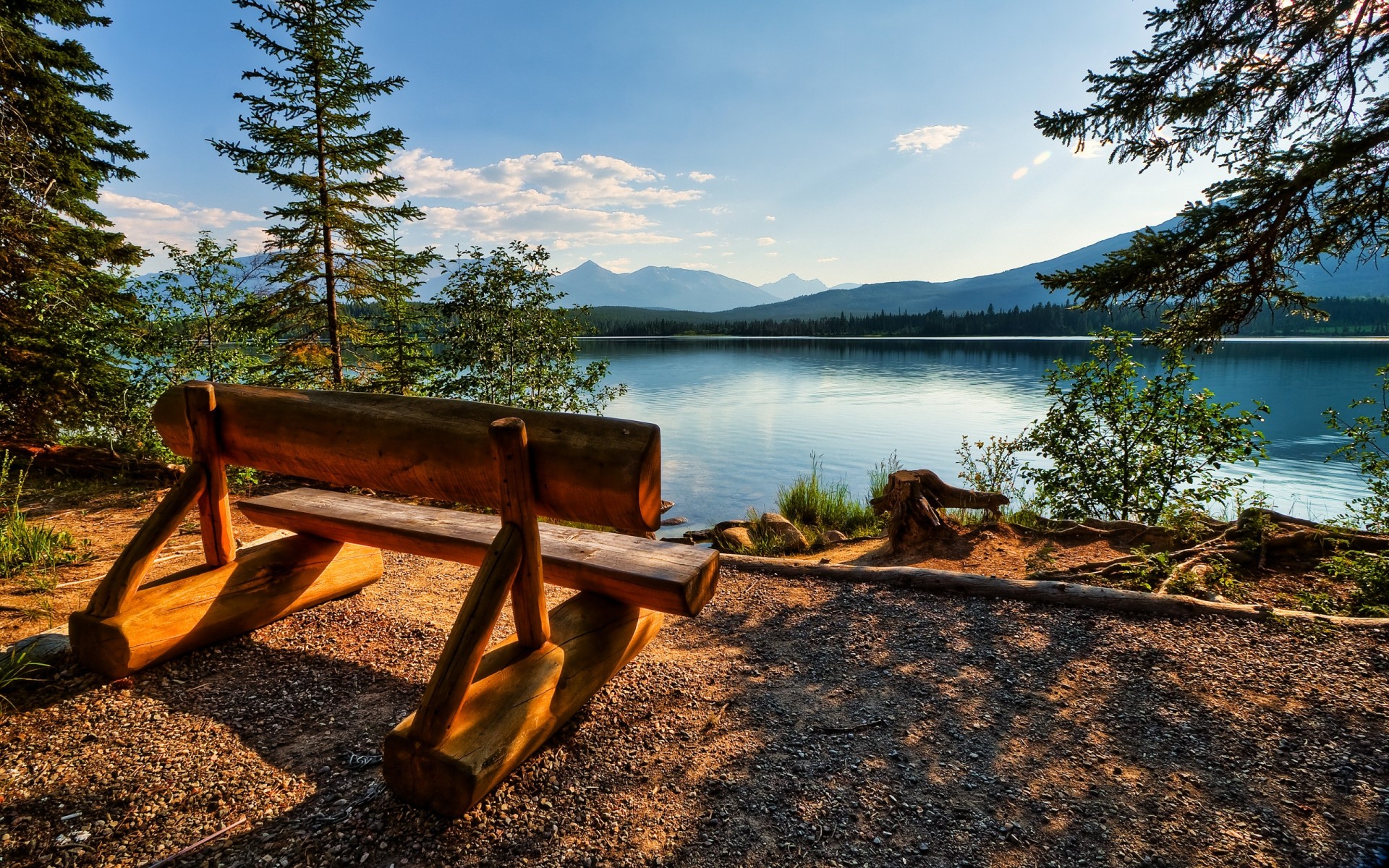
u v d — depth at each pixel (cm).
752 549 707
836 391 3238
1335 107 409
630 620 254
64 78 897
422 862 167
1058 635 313
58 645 258
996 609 349
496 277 802
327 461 238
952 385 3550
